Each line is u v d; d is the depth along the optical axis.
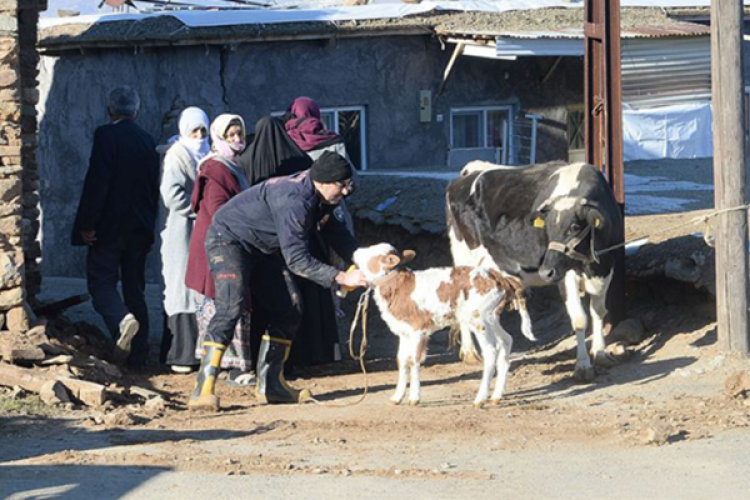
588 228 11.23
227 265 10.39
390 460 8.36
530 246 12.20
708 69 23.61
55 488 7.48
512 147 22.47
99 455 8.37
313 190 10.06
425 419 9.71
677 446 8.66
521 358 12.94
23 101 13.59
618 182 13.21
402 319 10.19
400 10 21.36
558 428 9.33
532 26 21.80
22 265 11.38
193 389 11.60
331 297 12.39
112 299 12.65
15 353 10.92
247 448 8.74
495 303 10.12
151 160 12.98
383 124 21.36
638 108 23.30
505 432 9.21
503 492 7.45
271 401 10.85
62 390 10.25
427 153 21.81
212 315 11.63
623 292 13.07
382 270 10.03
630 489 7.54
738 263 11.43
